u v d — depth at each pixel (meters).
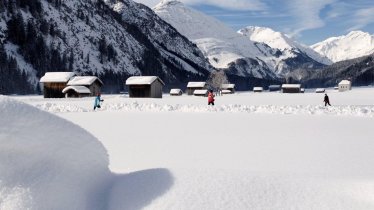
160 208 4.61
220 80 166.50
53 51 164.88
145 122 20.98
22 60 153.00
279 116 24.88
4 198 4.01
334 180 5.35
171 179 5.27
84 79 80.19
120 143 12.98
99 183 5.37
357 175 6.75
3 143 4.34
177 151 11.23
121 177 5.82
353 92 107.62
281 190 5.03
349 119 22.59
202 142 13.16
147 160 9.64
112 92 160.00
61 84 81.12
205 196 4.82
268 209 4.65
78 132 5.32
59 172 4.70
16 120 4.56
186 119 22.88
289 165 8.90
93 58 186.12
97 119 22.94
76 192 4.70
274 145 12.45
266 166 8.79
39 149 4.63
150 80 76.56
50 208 4.23
